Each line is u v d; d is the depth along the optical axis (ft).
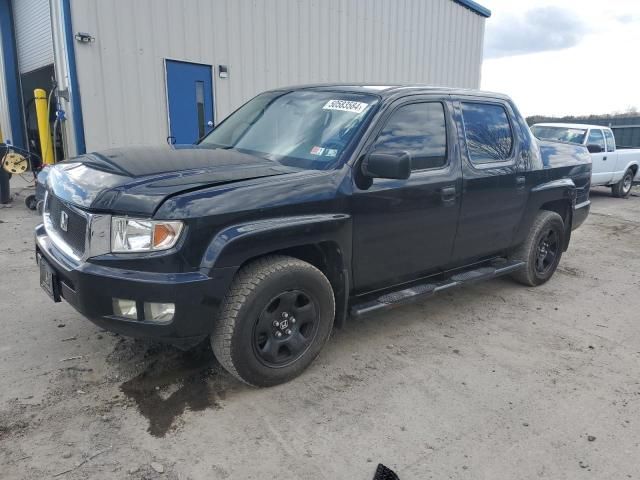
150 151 11.49
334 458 8.57
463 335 13.71
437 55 48.24
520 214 15.88
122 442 8.68
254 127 13.26
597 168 39.75
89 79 26.84
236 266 9.30
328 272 11.35
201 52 30.94
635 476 8.48
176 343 9.60
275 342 10.33
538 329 14.37
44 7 35.35
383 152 10.73
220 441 8.84
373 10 40.68
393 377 11.28
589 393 11.01
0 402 9.57
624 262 22.29
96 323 9.34
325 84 13.94
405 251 12.44
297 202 10.02
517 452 8.94
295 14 35.29
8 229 22.06
